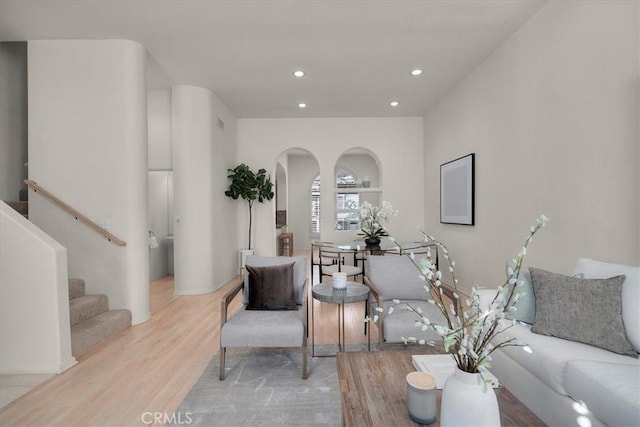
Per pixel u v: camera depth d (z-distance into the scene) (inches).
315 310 148.8
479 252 154.6
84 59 131.3
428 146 223.8
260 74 164.2
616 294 65.7
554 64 104.8
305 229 399.9
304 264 112.8
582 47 93.5
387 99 201.0
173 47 137.3
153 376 90.6
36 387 85.3
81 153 131.3
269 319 91.5
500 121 136.0
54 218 130.7
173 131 180.1
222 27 122.2
